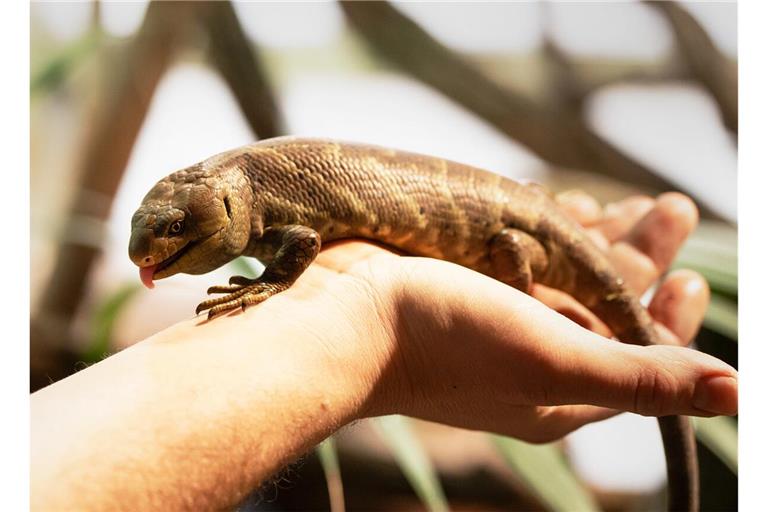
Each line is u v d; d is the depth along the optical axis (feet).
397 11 4.06
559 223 2.27
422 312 1.99
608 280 2.27
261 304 2.00
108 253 3.54
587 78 4.20
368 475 3.54
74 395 1.82
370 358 2.00
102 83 3.67
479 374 1.99
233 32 3.82
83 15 3.74
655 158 4.17
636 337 2.27
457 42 4.14
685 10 4.06
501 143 4.17
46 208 3.57
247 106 3.86
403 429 2.46
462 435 3.75
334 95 4.03
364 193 2.16
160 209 2.04
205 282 3.00
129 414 1.81
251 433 1.85
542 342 1.92
